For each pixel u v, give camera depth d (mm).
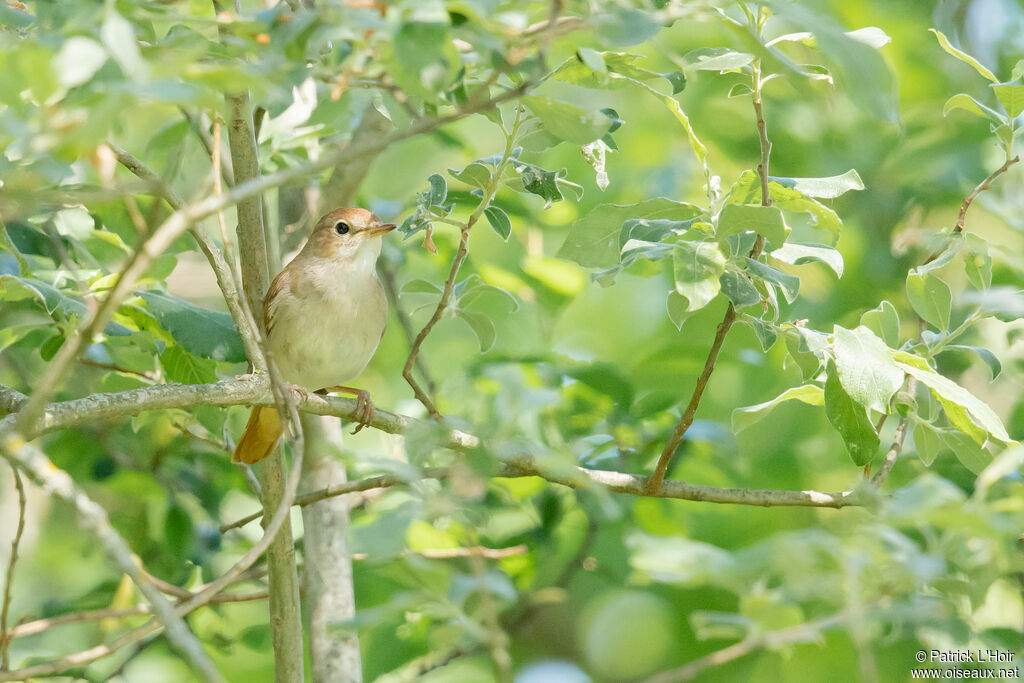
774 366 13367
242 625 13195
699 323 13695
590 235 7395
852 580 5230
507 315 12328
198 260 12922
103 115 4039
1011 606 8969
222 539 11352
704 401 13141
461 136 12391
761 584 5789
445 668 10953
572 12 5664
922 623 6148
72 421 6414
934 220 13688
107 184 4691
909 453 9852
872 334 6570
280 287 9656
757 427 13195
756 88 6590
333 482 9219
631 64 6465
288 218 10656
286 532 7984
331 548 8992
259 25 5164
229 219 12906
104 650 6445
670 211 7316
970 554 6133
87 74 4129
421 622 8719
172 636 5012
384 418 7809
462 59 5922
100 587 10359
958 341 10852
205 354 8172
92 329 4887
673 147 14852
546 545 10055
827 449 13195
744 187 6949
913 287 7539
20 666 8898
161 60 4465
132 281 4699
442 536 8633
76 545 12867
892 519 5184
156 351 8867
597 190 14477
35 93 4312
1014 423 10945
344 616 8750
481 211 7262
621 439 9945
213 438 9977
